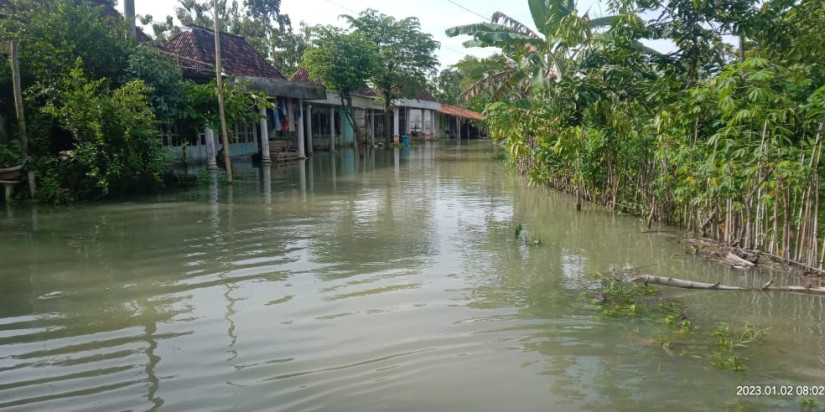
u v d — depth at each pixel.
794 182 6.06
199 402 3.44
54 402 3.43
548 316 4.86
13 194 11.02
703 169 6.91
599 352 4.14
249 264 6.52
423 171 18.53
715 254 6.93
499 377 3.77
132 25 16.14
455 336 4.44
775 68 6.82
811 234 6.09
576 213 10.07
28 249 7.20
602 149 10.10
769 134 6.43
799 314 4.90
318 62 25.12
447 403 3.43
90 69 13.14
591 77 9.79
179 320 4.76
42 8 12.99
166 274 6.11
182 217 9.59
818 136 5.89
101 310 5.00
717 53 9.75
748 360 3.99
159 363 3.96
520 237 8.05
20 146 11.13
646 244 7.59
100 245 7.43
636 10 9.34
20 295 5.40
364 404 3.42
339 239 7.89
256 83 19.42
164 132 17.12
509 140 11.98
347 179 15.91
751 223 6.89
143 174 12.65
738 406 3.38
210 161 17.77
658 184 8.73
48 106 11.29
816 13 8.25
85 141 11.95
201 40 21.58
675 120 7.65
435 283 5.82
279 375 3.79
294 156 23.03
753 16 8.58
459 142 45.16
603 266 6.50
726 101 6.19
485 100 22.30
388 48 31.17
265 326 4.63
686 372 3.82
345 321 4.74
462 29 16.45
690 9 8.87
